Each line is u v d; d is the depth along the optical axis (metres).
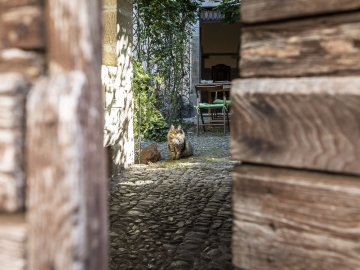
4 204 0.96
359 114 1.00
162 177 5.14
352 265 1.04
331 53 1.07
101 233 0.99
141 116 6.64
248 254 1.21
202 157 6.71
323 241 1.07
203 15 14.60
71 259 0.89
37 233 0.93
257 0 1.17
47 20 0.96
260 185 1.17
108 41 5.22
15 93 0.94
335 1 1.04
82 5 0.94
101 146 1.00
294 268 1.12
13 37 0.98
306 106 1.07
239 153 1.21
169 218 3.45
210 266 2.47
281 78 1.15
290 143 1.11
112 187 4.58
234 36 18.70
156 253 2.69
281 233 1.14
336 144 1.04
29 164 0.93
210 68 19.42
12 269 0.98
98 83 0.99
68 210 0.89
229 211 3.66
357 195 1.02
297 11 1.10
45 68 0.99
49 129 0.90
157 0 8.42
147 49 8.79
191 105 12.81
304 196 1.10
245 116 1.18
